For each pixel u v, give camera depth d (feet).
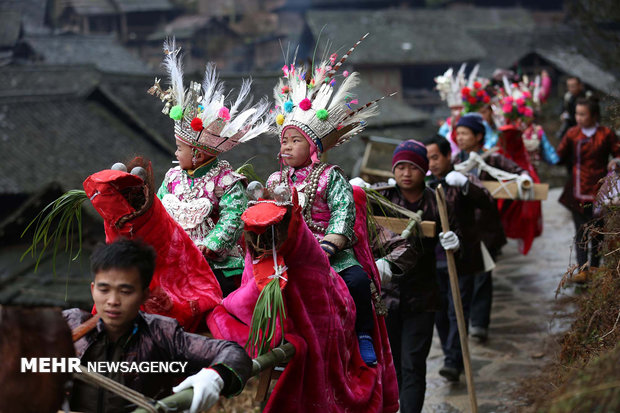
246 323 10.26
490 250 22.43
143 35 214.69
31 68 113.39
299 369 9.98
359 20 164.35
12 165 81.25
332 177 12.03
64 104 91.66
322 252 10.45
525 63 132.16
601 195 14.87
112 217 9.66
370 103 12.21
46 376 7.24
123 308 7.97
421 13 175.42
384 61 152.66
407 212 16.43
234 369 8.24
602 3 35.76
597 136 26.27
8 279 63.00
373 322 12.10
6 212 81.76
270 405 10.00
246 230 9.78
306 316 10.10
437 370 21.86
